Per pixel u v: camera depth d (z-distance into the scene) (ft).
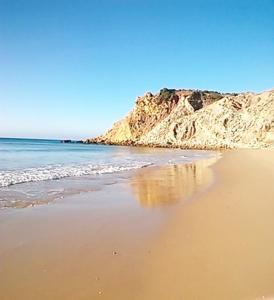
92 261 21.85
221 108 406.21
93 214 34.35
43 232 27.86
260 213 32.91
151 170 82.48
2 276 19.58
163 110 504.02
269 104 360.48
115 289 18.07
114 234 27.61
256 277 18.88
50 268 20.71
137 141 459.32
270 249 22.95
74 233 27.78
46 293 17.67
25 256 22.59
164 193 47.26
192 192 48.06
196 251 23.27
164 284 18.56
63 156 140.97
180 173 75.15
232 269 20.04
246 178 60.95
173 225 30.07
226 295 17.16
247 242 24.54
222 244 24.39
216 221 30.71
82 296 17.38
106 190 49.67
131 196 44.86
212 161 120.16
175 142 415.03
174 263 21.33
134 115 523.70
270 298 16.70
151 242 25.53
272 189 46.80
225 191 46.96
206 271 19.95
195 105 470.80
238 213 33.22
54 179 59.57
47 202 39.75
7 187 48.88
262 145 309.22
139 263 21.48
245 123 368.48
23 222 30.68
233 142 354.95
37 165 88.17
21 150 186.50
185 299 16.96
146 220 32.07
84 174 69.31
